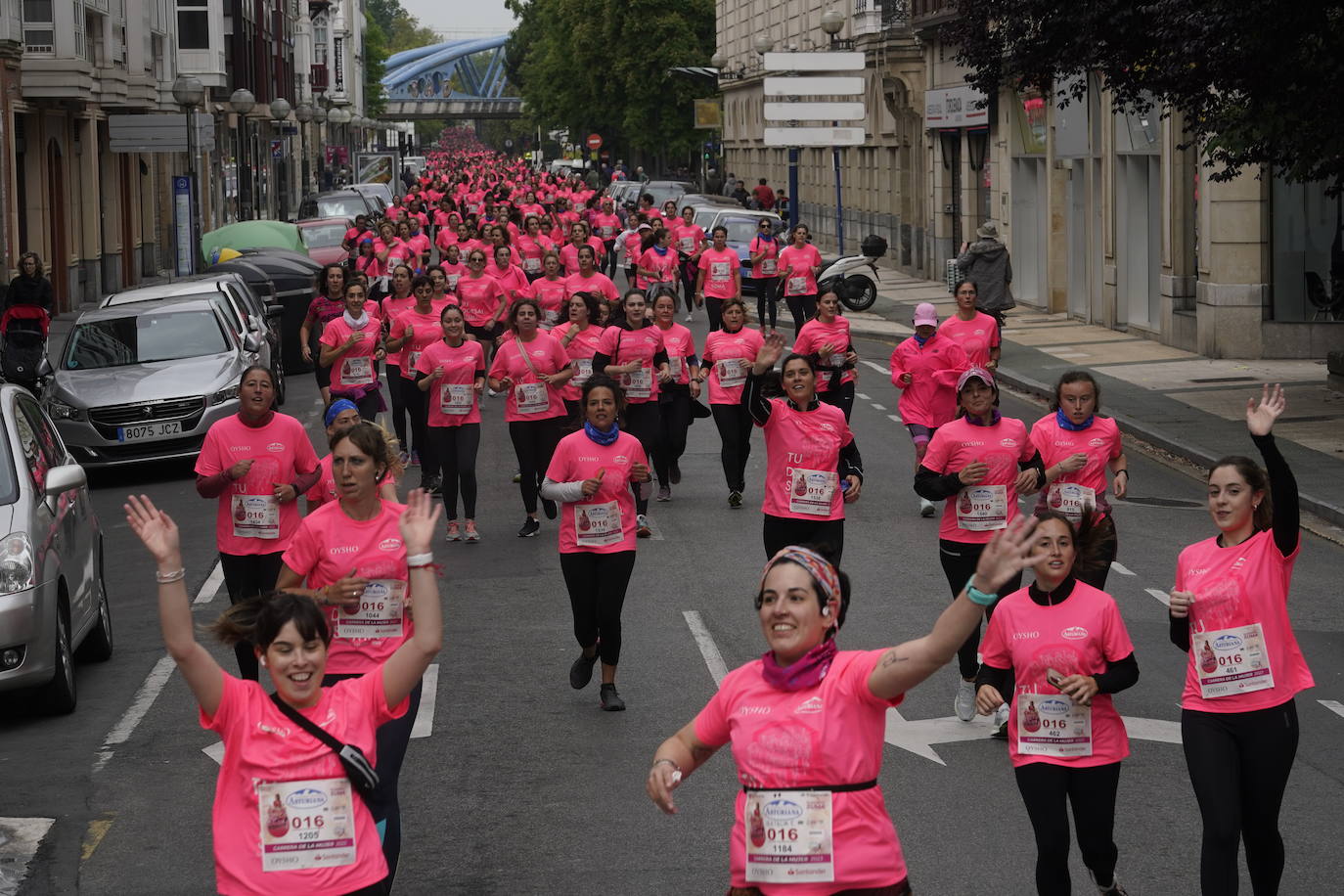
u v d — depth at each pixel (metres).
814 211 67.50
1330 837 7.84
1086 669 6.54
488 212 50.12
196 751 9.57
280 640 5.08
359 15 164.00
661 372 15.75
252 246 35.03
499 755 9.29
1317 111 17.94
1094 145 32.16
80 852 7.97
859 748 4.80
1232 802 6.50
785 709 4.83
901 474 18.20
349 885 5.09
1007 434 9.81
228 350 20.36
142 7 43.59
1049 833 6.55
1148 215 30.14
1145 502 16.55
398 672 5.26
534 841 7.95
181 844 8.07
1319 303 26.03
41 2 36.66
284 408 24.20
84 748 9.66
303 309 29.20
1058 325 33.28
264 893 5.05
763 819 4.81
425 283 17.19
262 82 73.38
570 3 93.62
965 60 23.38
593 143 96.38
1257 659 6.59
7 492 10.25
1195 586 6.71
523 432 15.12
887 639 11.47
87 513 11.52
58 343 33.69
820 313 16.53
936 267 45.62
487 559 14.59
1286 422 20.19
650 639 11.74
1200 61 18.02
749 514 16.28
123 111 45.44
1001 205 39.00
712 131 91.81
